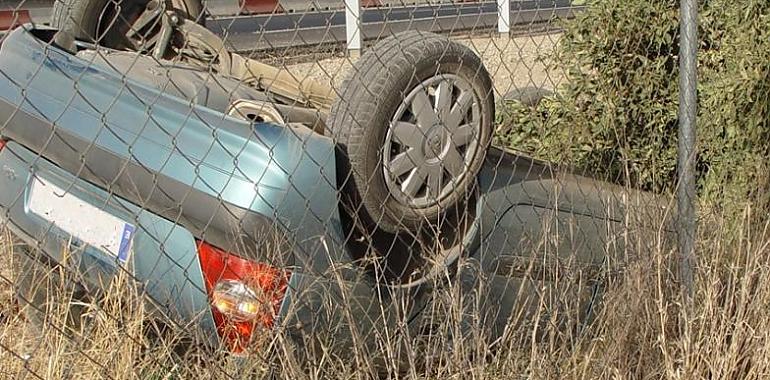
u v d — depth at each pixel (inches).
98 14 150.3
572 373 121.6
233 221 103.4
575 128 176.7
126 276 108.2
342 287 107.0
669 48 188.1
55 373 103.9
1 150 131.1
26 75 123.0
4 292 116.1
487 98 123.6
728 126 169.8
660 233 135.1
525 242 133.0
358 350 108.7
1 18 263.4
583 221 140.2
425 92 115.3
